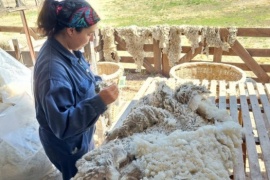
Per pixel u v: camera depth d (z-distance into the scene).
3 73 1.71
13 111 1.70
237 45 3.76
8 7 1.98
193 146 0.97
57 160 1.29
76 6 1.05
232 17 5.36
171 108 1.26
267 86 2.00
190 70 3.46
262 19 5.08
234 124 1.15
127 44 4.17
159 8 6.46
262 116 1.59
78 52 1.24
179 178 0.88
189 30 3.84
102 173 0.89
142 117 1.16
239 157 1.14
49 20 1.08
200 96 1.29
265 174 1.15
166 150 0.96
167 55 4.08
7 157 1.65
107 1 7.32
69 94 1.05
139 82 4.11
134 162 0.94
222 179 0.91
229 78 3.35
